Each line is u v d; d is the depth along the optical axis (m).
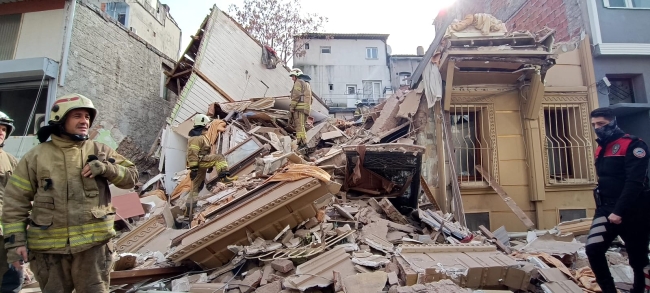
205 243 3.99
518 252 4.68
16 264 2.33
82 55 10.08
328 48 31.61
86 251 2.47
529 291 3.64
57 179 2.42
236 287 3.62
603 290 3.32
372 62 31.59
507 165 7.07
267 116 9.66
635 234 3.27
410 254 3.98
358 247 4.32
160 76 13.95
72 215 2.42
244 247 4.07
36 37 9.69
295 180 4.26
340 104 30.61
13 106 9.72
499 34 6.54
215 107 9.94
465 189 6.95
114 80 11.31
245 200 4.55
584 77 7.52
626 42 7.58
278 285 3.47
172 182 8.37
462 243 4.75
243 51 12.59
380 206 5.59
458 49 6.38
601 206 3.45
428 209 6.54
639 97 7.77
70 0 9.74
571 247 4.61
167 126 9.59
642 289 3.34
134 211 6.15
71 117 2.49
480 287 3.55
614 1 7.84
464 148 7.11
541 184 6.90
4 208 2.36
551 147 7.18
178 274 4.14
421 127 7.27
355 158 5.68
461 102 7.15
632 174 3.16
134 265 4.12
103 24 10.88
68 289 2.54
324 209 4.89
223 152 8.20
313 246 4.05
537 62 6.44
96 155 2.60
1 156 3.31
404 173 5.72
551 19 8.60
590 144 7.16
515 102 7.25
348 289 3.26
